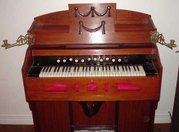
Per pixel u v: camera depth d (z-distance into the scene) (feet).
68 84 6.19
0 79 8.24
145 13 7.11
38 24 6.82
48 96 6.36
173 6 6.98
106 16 6.27
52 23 6.82
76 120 7.99
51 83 6.19
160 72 5.93
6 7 7.13
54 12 6.80
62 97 6.37
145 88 6.18
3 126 8.98
